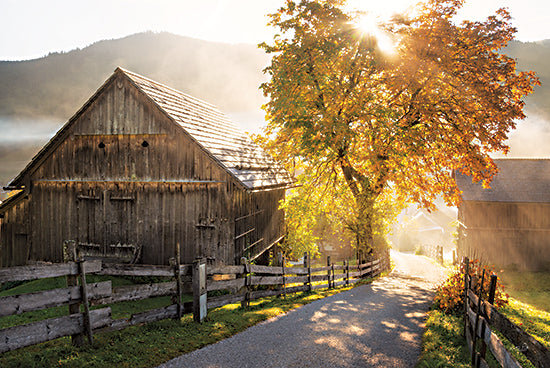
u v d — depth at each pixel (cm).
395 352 696
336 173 2098
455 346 738
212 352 643
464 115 1716
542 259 3119
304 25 1675
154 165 1555
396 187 2036
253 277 1012
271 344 704
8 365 517
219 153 1545
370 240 2131
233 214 1477
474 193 3172
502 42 1709
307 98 1698
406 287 1595
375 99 1712
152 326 728
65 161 1648
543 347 346
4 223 1723
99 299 632
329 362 632
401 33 1655
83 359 558
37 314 1012
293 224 2389
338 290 1448
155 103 1509
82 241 1631
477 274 1038
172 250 1543
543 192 3112
